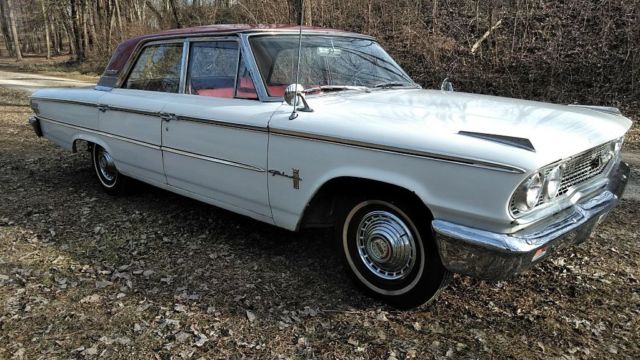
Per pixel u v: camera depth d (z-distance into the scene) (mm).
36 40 50438
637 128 8789
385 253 3033
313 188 3160
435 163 2594
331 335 2822
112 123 4824
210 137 3775
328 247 3984
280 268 3641
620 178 3461
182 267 3676
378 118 2975
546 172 2541
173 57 4324
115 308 3133
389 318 2990
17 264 3744
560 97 10938
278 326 2914
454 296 3205
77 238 4227
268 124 3320
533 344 2719
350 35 4301
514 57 12656
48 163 6797
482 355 2631
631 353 2637
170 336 2832
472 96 3686
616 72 10969
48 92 5820
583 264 3623
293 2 12398
